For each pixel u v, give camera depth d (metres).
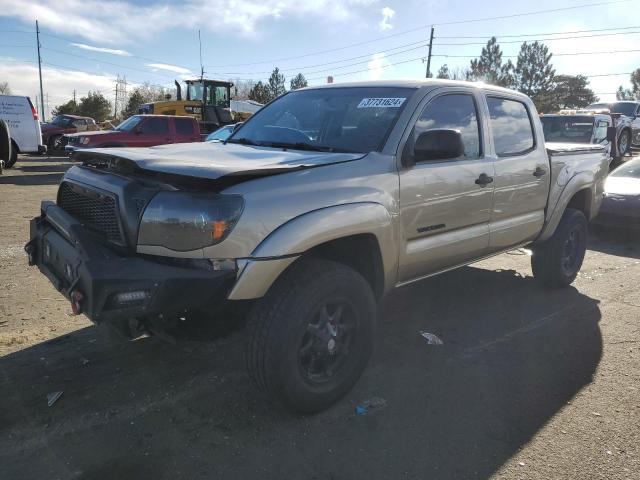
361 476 2.71
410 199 3.61
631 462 2.87
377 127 3.73
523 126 4.99
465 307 5.18
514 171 4.64
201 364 3.81
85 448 2.86
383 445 2.96
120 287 2.61
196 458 2.81
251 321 2.96
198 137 17.67
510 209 4.69
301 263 3.10
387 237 3.41
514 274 6.39
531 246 5.47
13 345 4.00
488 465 2.81
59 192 3.63
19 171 17.09
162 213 2.74
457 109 4.21
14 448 2.84
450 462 2.83
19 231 7.70
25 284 5.34
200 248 2.71
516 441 3.03
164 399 3.35
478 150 4.36
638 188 8.57
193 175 2.73
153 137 16.88
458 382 3.69
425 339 4.38
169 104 22.95
